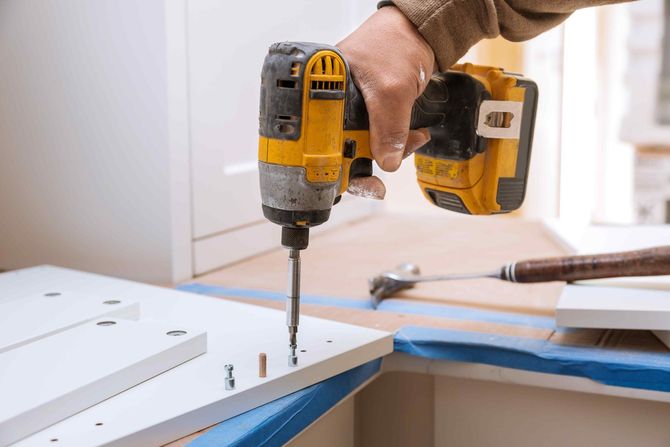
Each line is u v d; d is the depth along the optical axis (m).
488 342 0.95
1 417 0.63
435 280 1.14
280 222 0.76
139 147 1.22
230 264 1.36
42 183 1.31
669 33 2.44
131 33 1.19
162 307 1.01
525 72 1.83
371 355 0.88
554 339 0.98
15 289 1.06
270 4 1.37
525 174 0.99
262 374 0.77
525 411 1.00
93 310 0.90
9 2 1.28
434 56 0.83
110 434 0.65
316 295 1.18
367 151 0.80
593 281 1.07
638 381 0.88
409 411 1.13
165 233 1.23
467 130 0.93
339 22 1.55
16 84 1.30
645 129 2.52
